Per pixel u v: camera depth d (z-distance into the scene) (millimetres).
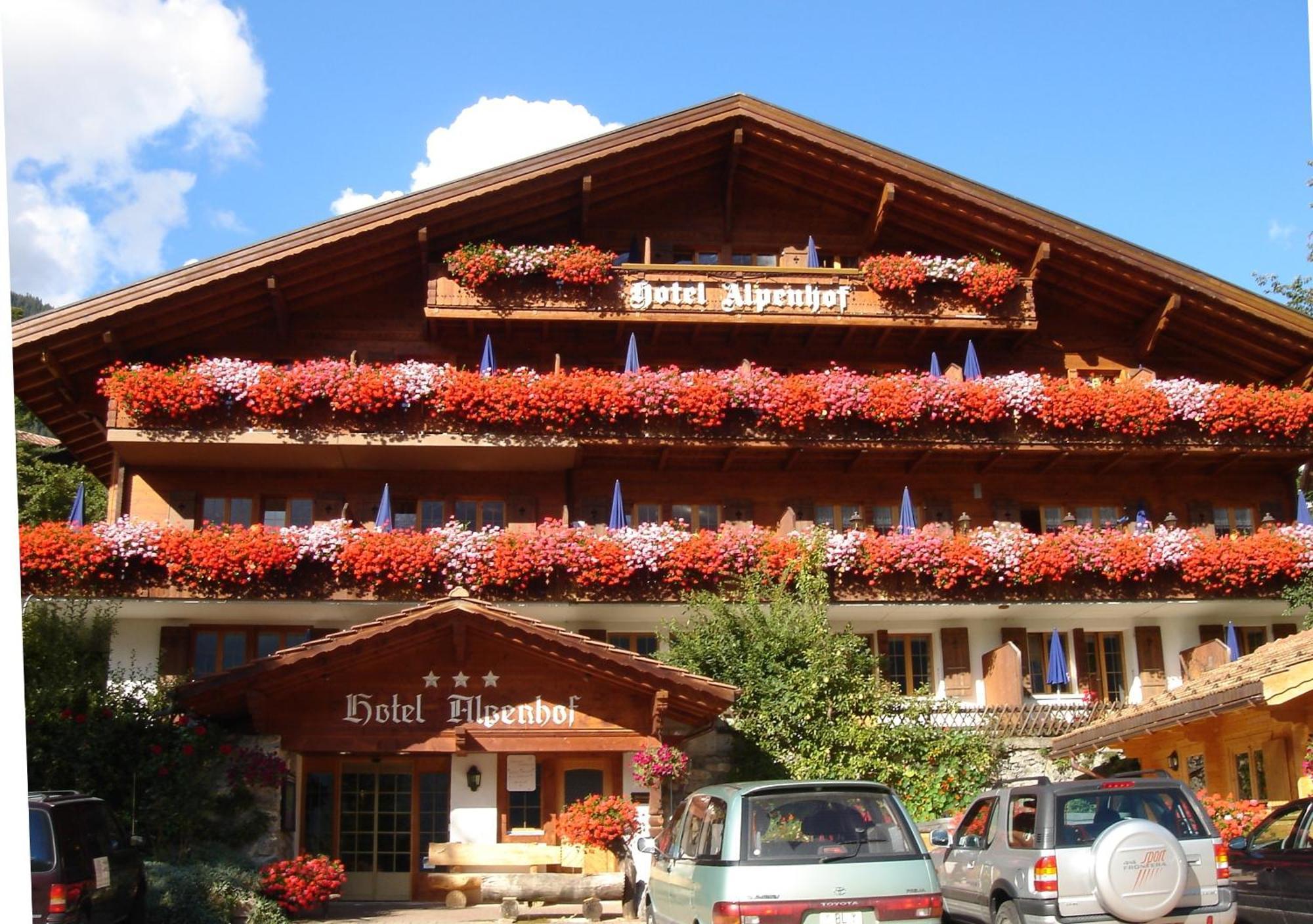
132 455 23219
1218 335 26609
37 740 16766
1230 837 15742
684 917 10805
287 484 24172
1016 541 23500
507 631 17484
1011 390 24391
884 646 24281
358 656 17375
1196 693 17047
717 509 24891
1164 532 24141
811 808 10141
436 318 24016
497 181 24188
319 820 19859
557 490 24594
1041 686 24578
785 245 26438
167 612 22188
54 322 22547
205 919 14758
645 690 17844
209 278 23047
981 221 25688
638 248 25938
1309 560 24016
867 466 25312
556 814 19562
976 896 12391
